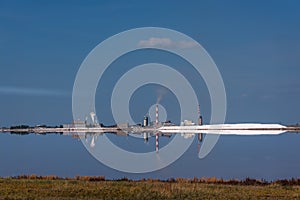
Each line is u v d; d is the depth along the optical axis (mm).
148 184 66812
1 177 74500
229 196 56844
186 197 55812
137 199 54156
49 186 61906
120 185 65125
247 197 56531
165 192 57469
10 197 52969
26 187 60719
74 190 58188
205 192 59031
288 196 57906
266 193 59656
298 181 75188
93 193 56688
